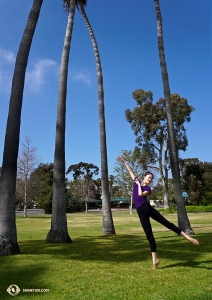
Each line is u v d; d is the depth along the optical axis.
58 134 12.70
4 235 8.19
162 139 46.94
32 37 9.73
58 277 5.62
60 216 11.74
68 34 13.95
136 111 45.78
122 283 5.21
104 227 15.28
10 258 7.55
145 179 6.26
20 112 9.08
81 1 17.14
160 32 15.97
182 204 14.21
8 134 8.79
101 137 16.72
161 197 59.97
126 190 49.47
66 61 13.53
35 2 9.93
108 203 15.64
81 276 5.67
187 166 61.66
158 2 16.28
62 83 13.20
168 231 15.37
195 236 12.86
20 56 9.35
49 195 53.06
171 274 5.76
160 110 45.62
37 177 45.72
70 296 4.58
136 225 21.83
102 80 17.33
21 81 9.22
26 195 41.47
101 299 4.46
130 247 9.61
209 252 8.38
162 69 15.62
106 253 8.38
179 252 8.39
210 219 27.03
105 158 16.39
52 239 11.45
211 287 4.94
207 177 60.31
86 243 11.09
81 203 67.81
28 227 21.33
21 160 40.69
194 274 5.76
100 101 17.08
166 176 47.91
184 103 44.78
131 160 48.09
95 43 17.77
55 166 12.38
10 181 8.53
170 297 4.48
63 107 12.99
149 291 4.78
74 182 68.75
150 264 6.72
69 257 7.72
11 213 8.40
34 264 6.78
